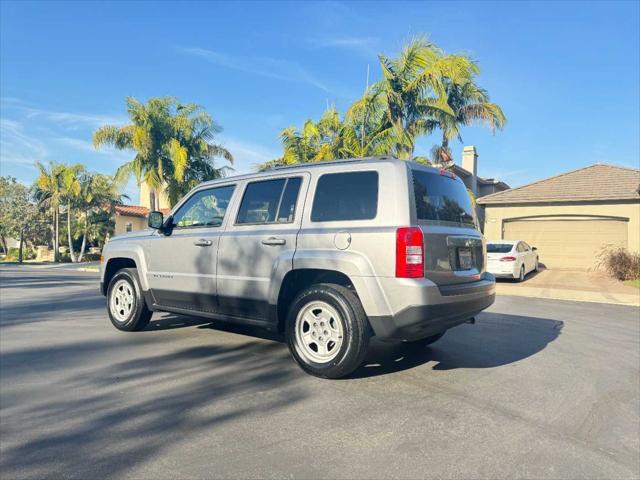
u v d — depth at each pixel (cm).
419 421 377
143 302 671
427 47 1725
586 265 2098
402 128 1733
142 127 2416
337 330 462
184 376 487
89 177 3669
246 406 405
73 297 1145
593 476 298
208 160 2639
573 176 2258
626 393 453
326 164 513
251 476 293
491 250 1688
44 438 345
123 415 386
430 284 436
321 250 475
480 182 3200
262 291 517
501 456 322
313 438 345
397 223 445
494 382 478
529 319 880
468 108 1912
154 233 655
